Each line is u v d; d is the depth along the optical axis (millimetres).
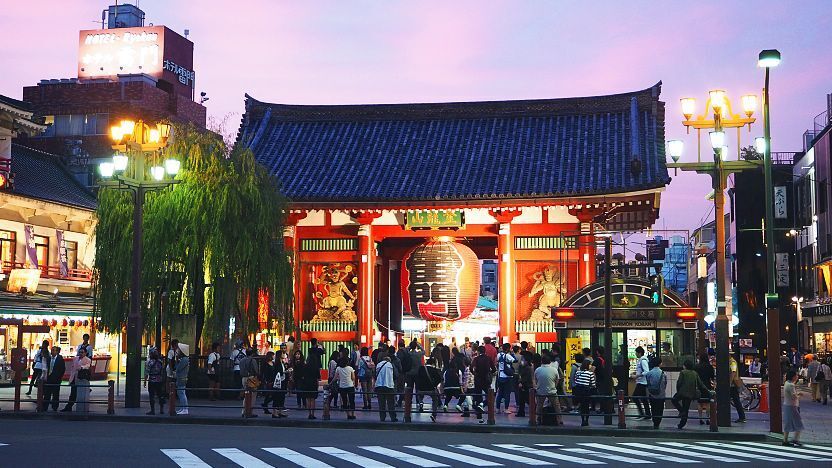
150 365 29359
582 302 34219
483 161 47062
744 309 79500
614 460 19359
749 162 26594
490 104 50781
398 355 33719
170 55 90688
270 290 36625
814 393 43188
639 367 30094
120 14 94625
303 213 45781
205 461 18203
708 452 21438
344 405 28453
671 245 112062
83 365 29828
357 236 45781
